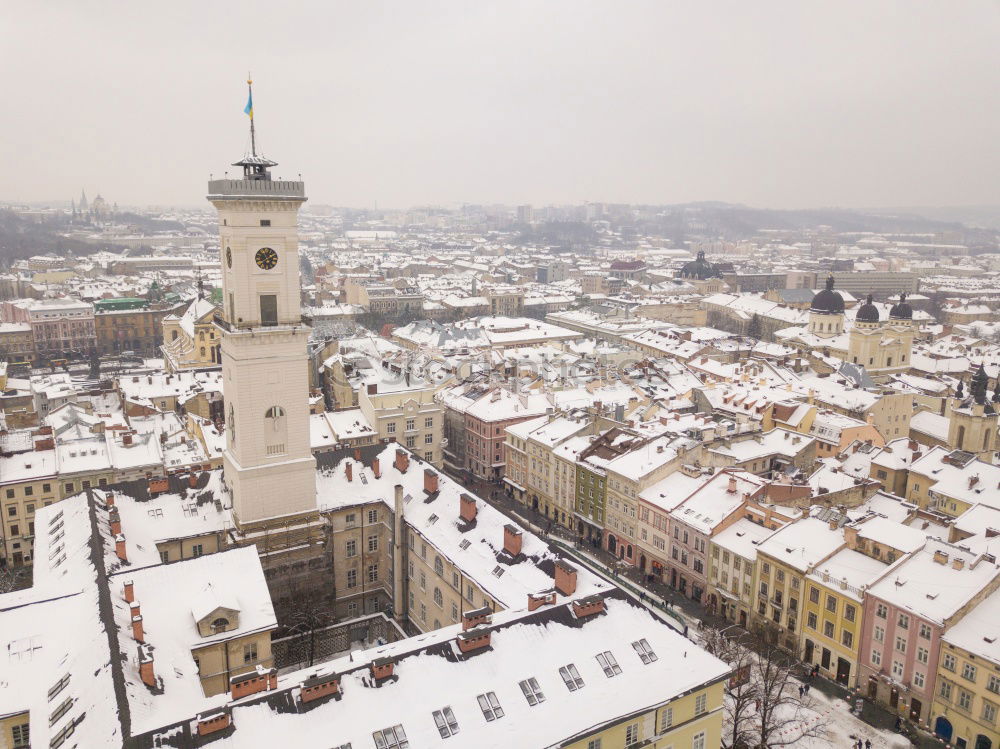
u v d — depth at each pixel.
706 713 74.81
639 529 141.12
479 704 66.88
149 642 76.75
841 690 104.56
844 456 160.62
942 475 141.38
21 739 69.50
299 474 108.06
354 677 67.06
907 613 96.81
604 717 67.81
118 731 60.53
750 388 198.00
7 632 77.44
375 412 169.00
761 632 114.81
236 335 99.19
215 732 61.12
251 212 97.19
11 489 141.62
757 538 121.25
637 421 175.62
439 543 103.50
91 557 89.00
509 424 182.00
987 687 89.19
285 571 107.94
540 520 165.88
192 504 111.00
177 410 192.38
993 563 100.00
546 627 75.38
